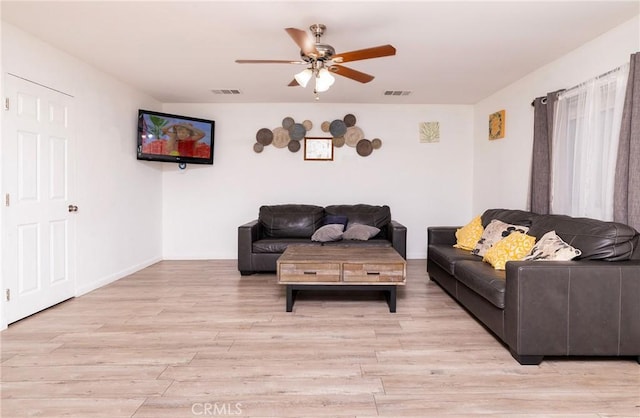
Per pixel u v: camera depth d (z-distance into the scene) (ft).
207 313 10.12
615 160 8.83
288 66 12.19
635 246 7.70
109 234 13.44
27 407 5.71
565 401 5.92
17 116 9.28
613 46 9.23
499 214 12.41
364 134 17.85
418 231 18.13
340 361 7.28
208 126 16.96
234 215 17.99
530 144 12.97
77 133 11.60
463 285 10.19
